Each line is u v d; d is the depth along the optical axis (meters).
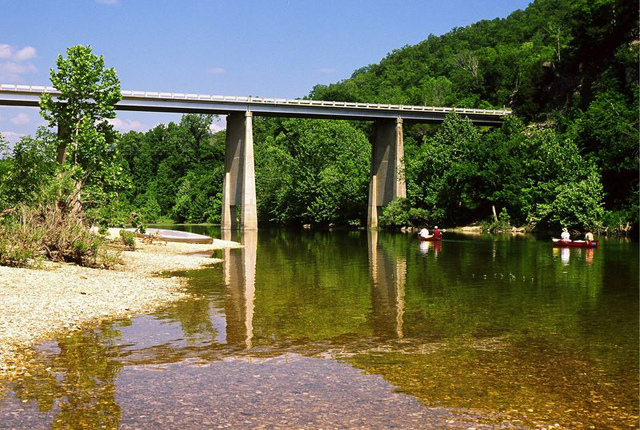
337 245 57.09
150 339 16.66
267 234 81.25
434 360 14.73
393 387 12.57
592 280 29.61
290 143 130.12
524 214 79.06
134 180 153.25
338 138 108.12
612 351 15.64
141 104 80.94
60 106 42.56
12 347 15.34
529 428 10.38
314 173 106.12
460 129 90.56
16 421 10.52
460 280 29.91
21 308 19.27
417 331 18.00
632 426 10.48
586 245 50.97
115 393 12.05
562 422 10.66
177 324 18.67
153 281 28.05
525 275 31.83
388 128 100.19
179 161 156.25
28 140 35.94
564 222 69.19
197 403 11.50
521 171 79.94
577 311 21.30
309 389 12.40
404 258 42.38
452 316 20.36
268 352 15.42
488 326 18.75
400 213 90.19
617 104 78.94
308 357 14.97
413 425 10.48
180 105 83.69
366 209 104.12
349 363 14.42
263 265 37.25
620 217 65.88
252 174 89.62
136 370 13.66
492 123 109.44
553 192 72.25
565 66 106.56
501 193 80.19
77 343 16.03
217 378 13.12
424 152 94.69
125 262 35.09
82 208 37.12
